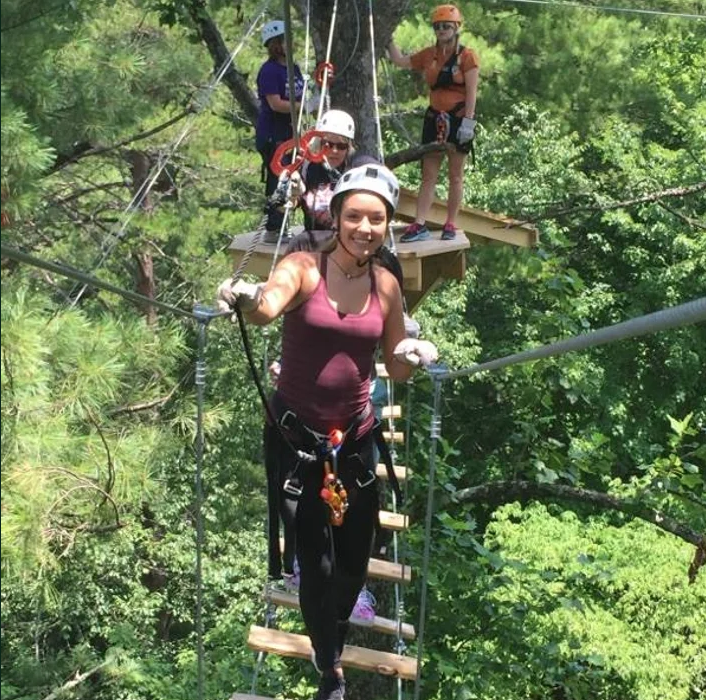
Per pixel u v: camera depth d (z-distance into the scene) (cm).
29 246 1123
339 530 358
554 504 1399
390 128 1528
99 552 995
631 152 1619
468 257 1576
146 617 1334
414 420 915
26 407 443
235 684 1102
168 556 1354
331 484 336
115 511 567
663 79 1583
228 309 310
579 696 867
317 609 355
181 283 1383
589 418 1609
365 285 332
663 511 929
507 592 952
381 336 341
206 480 1377
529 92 1766
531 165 1591
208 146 1330
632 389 1673
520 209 1543
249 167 1388
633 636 1140
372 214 320
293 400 336
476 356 1572
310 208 504
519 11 1769
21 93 441
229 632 1286
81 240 1274
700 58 1561
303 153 491
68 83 584
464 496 874
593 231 1711
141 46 1140
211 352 1376
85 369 488
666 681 1107
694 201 1550
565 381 909
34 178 412
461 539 803
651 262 1656
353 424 340
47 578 568
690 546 1238
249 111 873
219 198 1434
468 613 820
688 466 840
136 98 654
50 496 491
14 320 390
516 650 827
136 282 1375
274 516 347
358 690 760
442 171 1516
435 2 1530
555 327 889
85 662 768
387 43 725
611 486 1039
